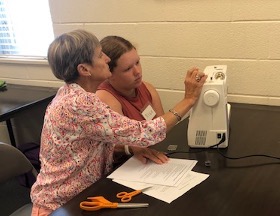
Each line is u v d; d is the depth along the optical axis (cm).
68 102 115
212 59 186
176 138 149
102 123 114
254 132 146
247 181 108
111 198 105
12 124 283
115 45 146
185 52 191
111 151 135
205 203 98
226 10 173
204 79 127
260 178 109
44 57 260
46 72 257
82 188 125
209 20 179
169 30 191
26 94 243
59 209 101
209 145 133
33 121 272
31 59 262
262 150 129
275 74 174
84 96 115
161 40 195
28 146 263
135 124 117
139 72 150
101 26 212
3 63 275
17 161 150
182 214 94
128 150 138
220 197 100
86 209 99
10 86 270
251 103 185
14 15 269
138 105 161
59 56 116
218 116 129
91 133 116
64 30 228
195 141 135
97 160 127
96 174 127
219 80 130
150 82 207
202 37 184
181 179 112
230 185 106
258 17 168
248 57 177
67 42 116
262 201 97
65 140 118
